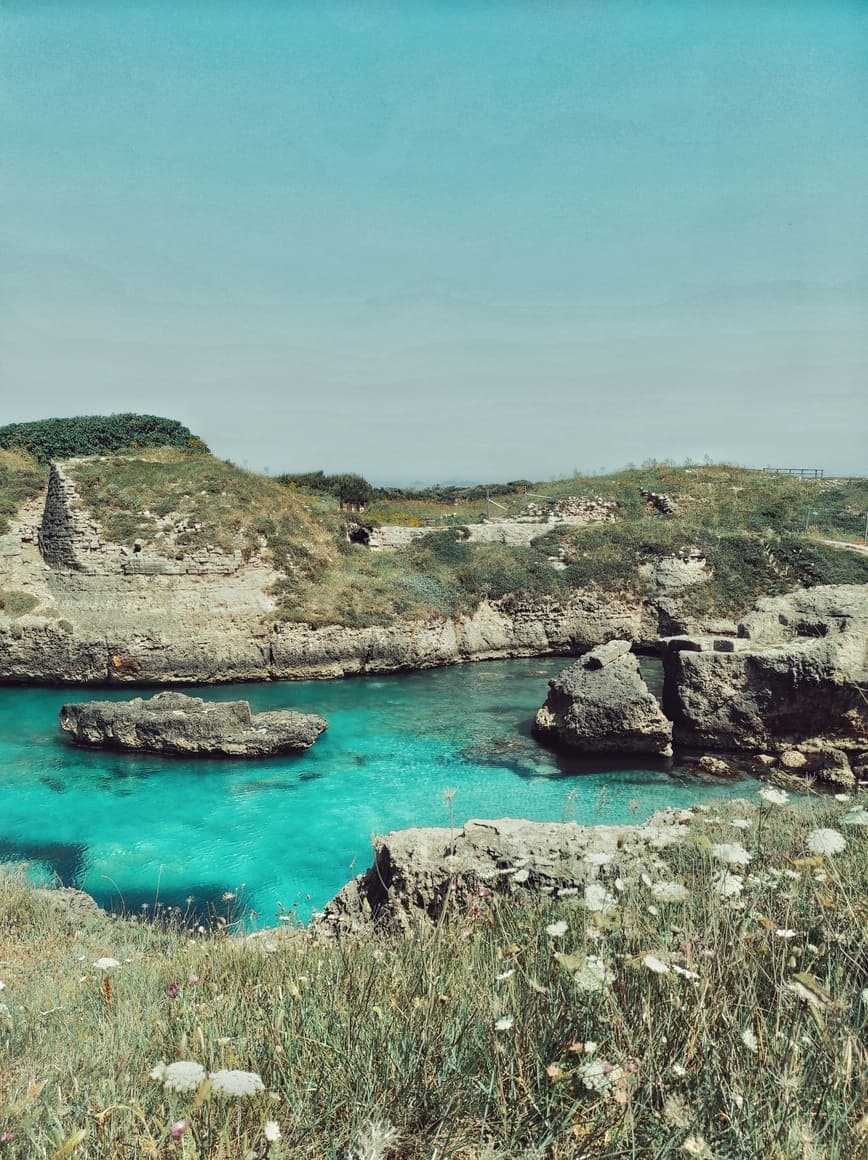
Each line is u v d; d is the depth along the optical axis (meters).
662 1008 3.58
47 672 33.69
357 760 24.19
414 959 5.44
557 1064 3.27
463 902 9.05
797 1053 3.02
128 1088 3.82
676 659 25.78
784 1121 2.70
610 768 23.28
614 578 42.12
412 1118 3.43
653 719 23.92
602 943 4.20
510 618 41.41
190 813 19.88
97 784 22.06
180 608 35.59
